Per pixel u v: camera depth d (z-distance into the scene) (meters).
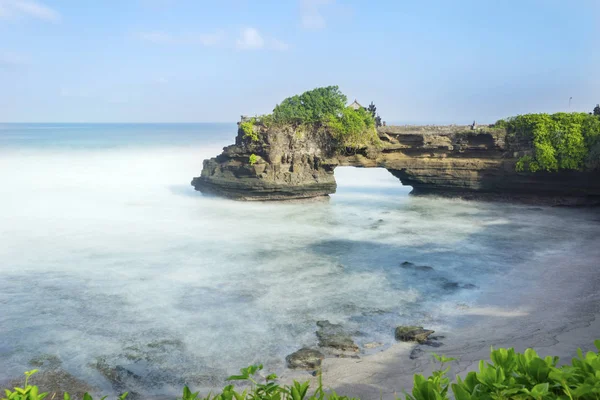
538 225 47.19
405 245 39.69
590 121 53.94
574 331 22.34
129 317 24.77
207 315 25.09
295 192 60.16
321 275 31.69
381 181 83.94
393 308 26.25
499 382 6.14
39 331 23.08
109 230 43.75
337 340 22.14
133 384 18.66
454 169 60.72
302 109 61.78
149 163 99.75
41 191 64.38
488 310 25.92
